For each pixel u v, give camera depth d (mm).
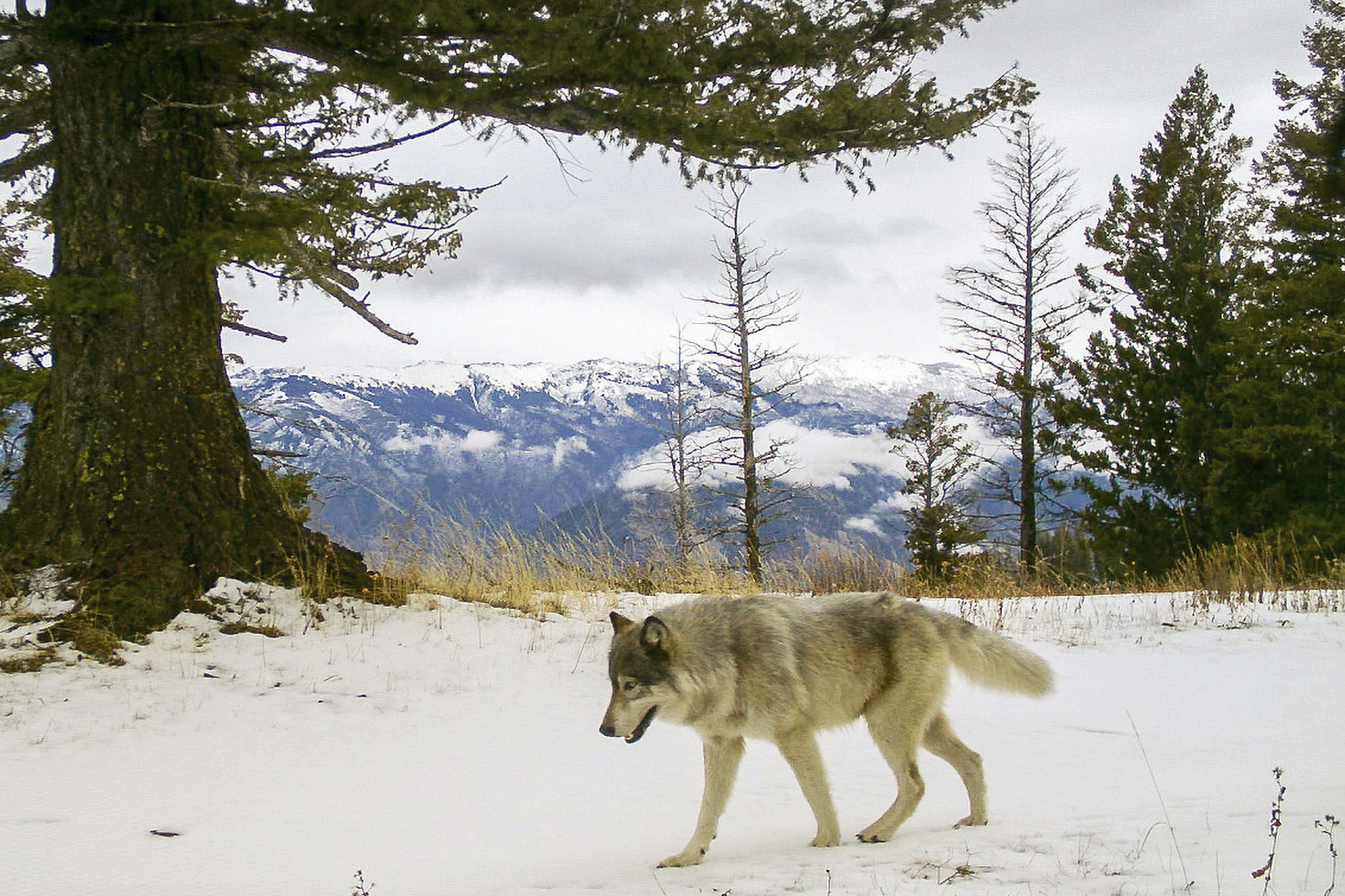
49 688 8750
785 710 6172
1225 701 9484
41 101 11516
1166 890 4234
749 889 4887
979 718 9320
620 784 7562
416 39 10047
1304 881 4191
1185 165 29969
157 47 10336
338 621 10938
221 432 11242
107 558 10297
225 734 8188
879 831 6223
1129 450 29594
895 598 6805
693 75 10047
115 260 10656
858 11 10195
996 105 11078
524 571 13531
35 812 6391
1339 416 25984
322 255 12664
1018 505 32375
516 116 10414
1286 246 22922
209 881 5414
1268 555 18266
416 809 6816
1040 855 5098
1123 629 13062
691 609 6504
